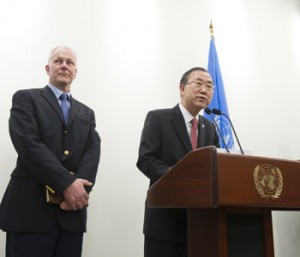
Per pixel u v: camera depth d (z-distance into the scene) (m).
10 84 2.42
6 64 2.44
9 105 2.39
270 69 3.58
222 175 1.01
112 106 2.72
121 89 2.79
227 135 2.80
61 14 2.70
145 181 2.70
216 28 3.40
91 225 2.46
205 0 3.41
